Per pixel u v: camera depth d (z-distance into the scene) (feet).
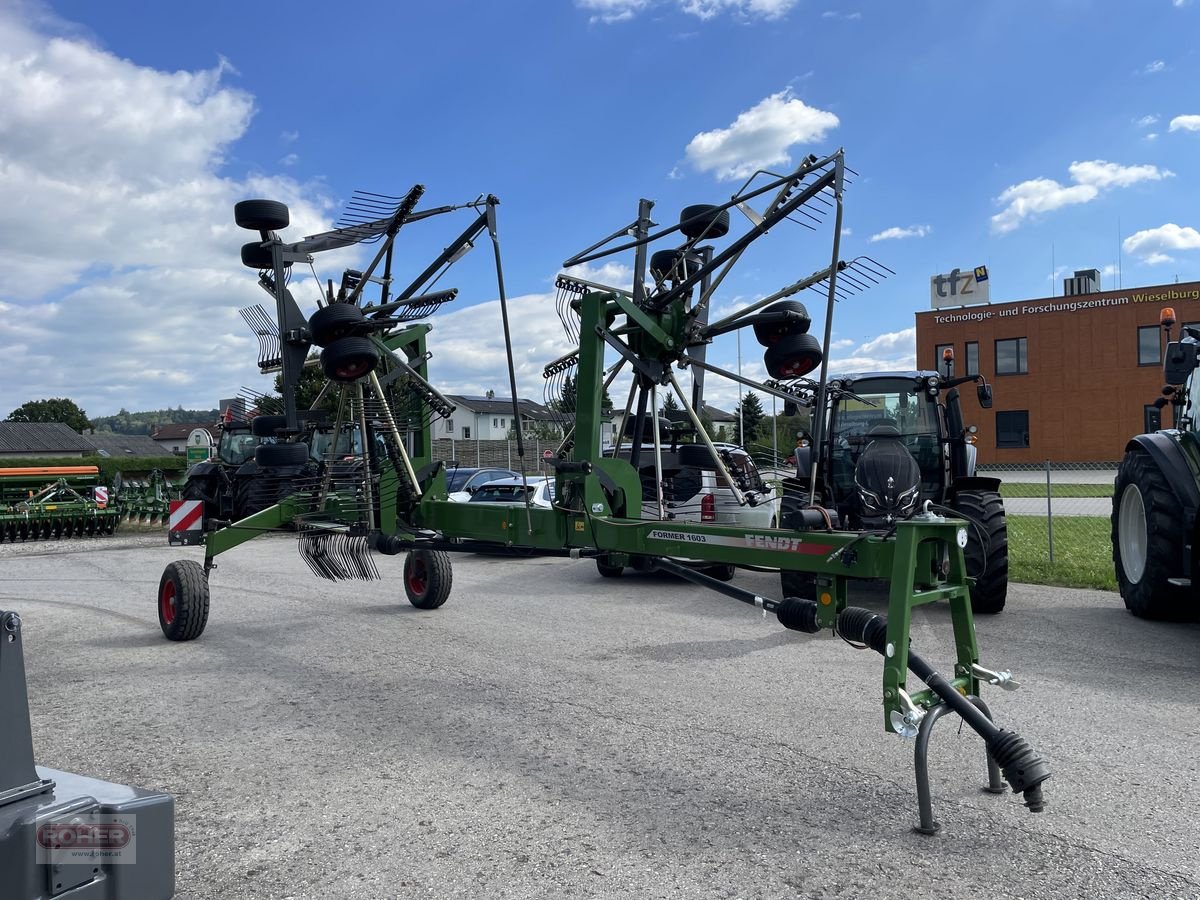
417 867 9.93
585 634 22.82
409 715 15.83
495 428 144.15
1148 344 118.62
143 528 63.67
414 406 22.02
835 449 28.63
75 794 6.17
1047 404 125.08
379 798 11.98
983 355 129.59
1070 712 15.37
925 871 9.66
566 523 17.20
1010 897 9.07
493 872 9.78
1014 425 127.75
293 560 42.47
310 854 10.29
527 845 10.46
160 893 6.33
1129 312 119.44
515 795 12.01
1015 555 37.29
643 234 19.42
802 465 31.53
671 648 21.03
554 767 13.07
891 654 10.78
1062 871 9.62
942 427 28.27
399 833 10.84
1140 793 11.78
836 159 14.24
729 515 22.26
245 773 12.99
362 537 21.66
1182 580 21.39
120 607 28.86
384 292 20.98
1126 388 120.06
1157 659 19.25
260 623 24.99
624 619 24.91
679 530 14.83
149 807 6.25
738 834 10.67
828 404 28.66
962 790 11.94
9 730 5.89
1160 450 22.12
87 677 18.92
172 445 287.07
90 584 35.06
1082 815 11.09
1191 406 21.98
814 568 12.62
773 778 12.47
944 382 28.04
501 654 20.59
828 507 27.81
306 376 24.89
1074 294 132.16
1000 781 11.83
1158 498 22.26
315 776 12.84
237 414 45.57
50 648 22.03
